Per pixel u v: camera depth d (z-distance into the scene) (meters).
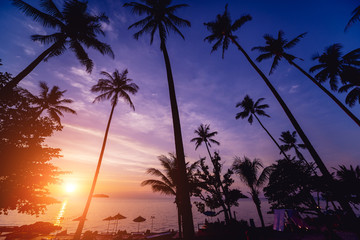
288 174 9.83
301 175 9.30
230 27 15.37
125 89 20.66
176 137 5.76
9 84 8.44
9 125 8.10
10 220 50.88
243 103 26.80
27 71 9.55
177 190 15.21
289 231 12.81
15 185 7.33
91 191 14.87
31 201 7.50
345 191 9.10
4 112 7.97
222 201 18.69
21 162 7.57
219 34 16.05
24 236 17.34
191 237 4.26
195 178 18.97
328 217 9.52
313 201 9.09
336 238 8.50
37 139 8.48
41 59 10.49
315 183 8.88
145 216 72.31
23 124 8.39
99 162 16.12
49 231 21.50
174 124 6.08
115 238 18.47
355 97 20.41
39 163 8.14
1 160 7.11
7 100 8.20
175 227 46.06
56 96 25.12
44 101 24.20
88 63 14.01
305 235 11.05
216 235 12.60
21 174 7.57
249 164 18.72
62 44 12.22
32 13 10.81
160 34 9.06
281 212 12.24
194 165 19.03
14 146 7.67
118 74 21.14
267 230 13.73
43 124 9.07
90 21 13.46
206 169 19.94
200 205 19.72
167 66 7.80
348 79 18.36
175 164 17.69
